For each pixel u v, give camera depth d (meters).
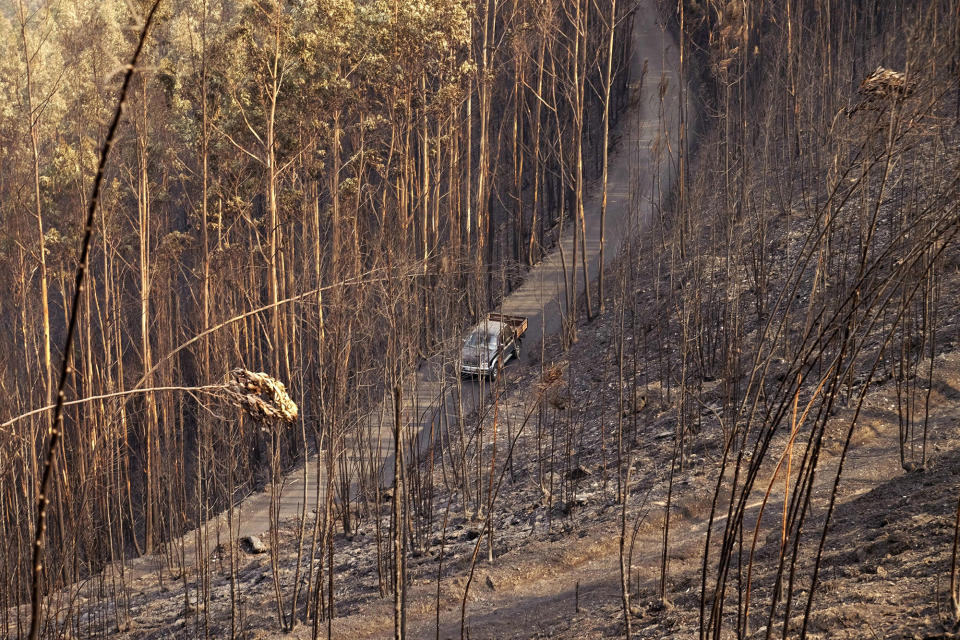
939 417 17.31
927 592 9.35
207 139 30.72
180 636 17.38
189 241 33.62
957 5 21.59
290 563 20.73
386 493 23.48
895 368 19.44
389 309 18.11
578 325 33.91
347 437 24.61
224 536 24.08
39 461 23.55
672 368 25.77
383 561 18.30
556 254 41.94
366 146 36.59
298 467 28.44
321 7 29.98
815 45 35.56
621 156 48.88
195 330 32.94
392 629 14.84
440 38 31.62
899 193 23.34
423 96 33.84
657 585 13.41
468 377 29.84
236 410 22.41
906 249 11.24
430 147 38.50
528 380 29.39
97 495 23.12
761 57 43.88
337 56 30.83
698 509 16.59
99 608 19.62
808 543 12.75
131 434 31.77
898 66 31.56
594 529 16.83
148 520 26.11
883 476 15.12
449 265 26.09
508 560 16.31
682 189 29.58
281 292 34.16
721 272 29.33
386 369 19.80
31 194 29.36
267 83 30.97
